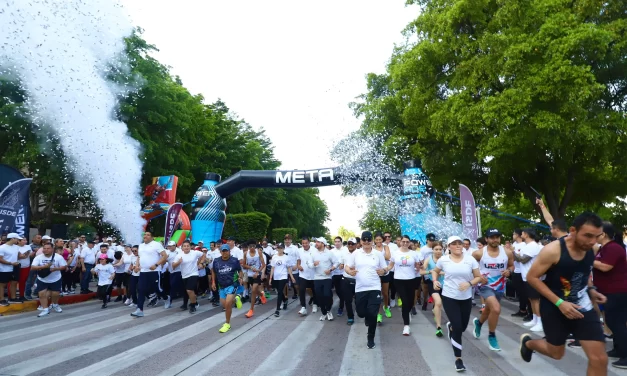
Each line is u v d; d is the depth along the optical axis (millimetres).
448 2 17141
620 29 14617
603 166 17219
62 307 12508
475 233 13508
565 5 15344
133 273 12844
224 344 7266
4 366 5828
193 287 11117
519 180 19156
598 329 3832
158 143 24875
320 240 10062
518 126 14148
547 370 5629
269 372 5578
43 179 20094
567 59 13617
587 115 14141
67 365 5883
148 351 6715
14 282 11805
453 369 5723
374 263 7242
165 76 27922
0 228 12164
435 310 8070
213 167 34969
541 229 19297
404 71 17641
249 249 11070
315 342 7492
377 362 6102
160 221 28609
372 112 19406
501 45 14859
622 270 5574
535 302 8484
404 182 15195
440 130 16406
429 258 8336
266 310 11898
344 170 15828
